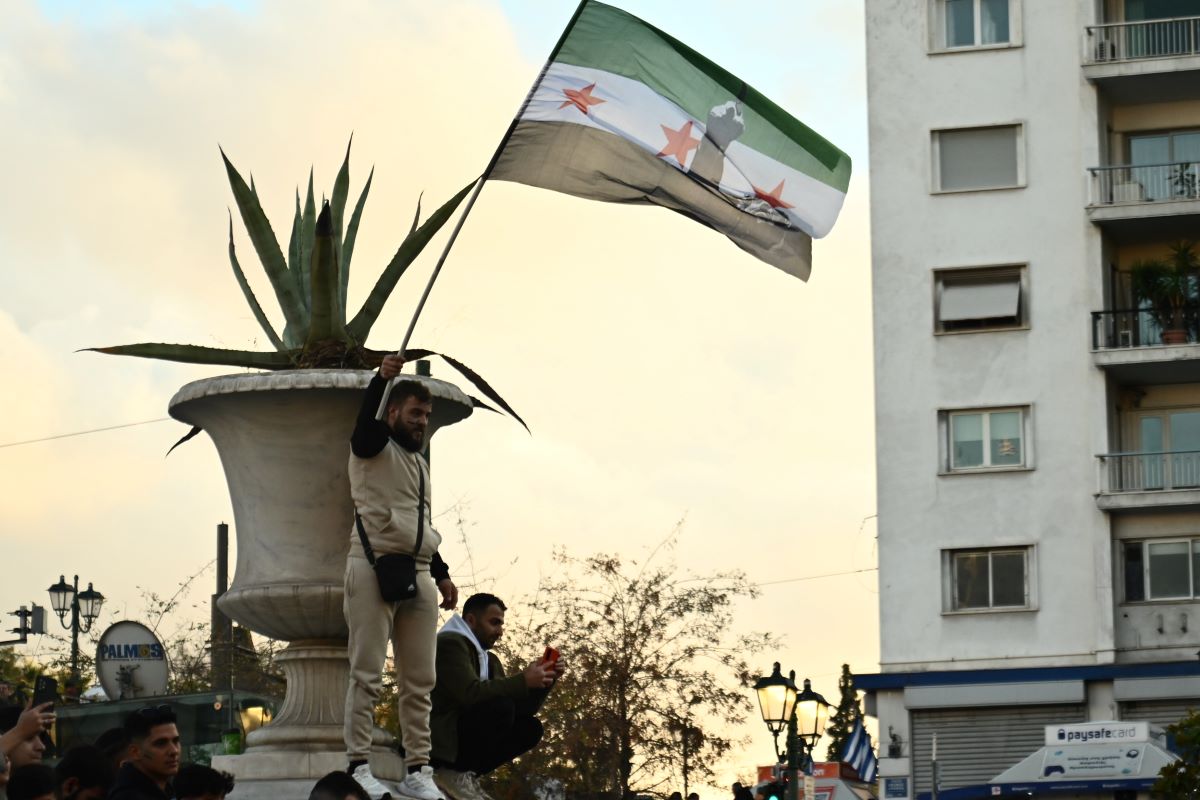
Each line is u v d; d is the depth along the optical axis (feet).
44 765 25.22
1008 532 140.56
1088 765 114.11
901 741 140.67
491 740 32.22
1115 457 140.05
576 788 123.34
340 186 37.78
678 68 35.94
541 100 35.14
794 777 83.82
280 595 32.94
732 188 36.76
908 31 146.20
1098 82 142.31
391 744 34.19
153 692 72.79
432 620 30.81
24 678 122.11
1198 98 143.13
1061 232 142.20
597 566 129.29
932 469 142.51
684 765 126.21
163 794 26.86
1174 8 144.36
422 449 31.32
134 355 35.14
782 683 84.33
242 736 42.24
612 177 35.73
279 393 32.96
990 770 139.64
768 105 36.68
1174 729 86.17
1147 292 140.46
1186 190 141.38
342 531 33.58
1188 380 142.31
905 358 143.95
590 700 124.77
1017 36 144.15
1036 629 139.23
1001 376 142.10
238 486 34.01
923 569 141.79
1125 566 140.15
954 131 144.97
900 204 144.97
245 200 36.24
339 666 33.99
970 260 143.43
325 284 34.83
